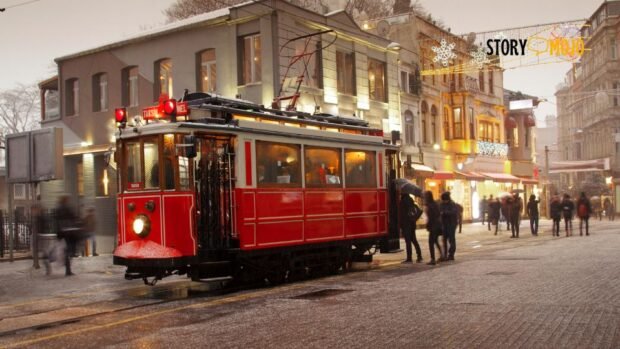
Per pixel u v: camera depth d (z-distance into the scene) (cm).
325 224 1441
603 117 6862
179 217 1169
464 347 706
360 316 909
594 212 5184
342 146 1515
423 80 3656
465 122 4000
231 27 2533
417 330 802
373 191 1614
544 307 931
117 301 1146
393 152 1728
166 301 1131
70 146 2948
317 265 1441
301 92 2541
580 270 1370
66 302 1143
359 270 1568
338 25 2780
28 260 1903
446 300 1020
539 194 5350
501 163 4691
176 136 1172
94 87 2920
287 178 1349
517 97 5297
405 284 1234
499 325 816
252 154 1268
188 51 2644
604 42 6750
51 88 3219
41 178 1680
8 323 952
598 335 743
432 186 3678
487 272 1382
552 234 2864
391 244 1680
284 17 2470
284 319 907
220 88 2564
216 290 1274
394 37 3566
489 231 3203
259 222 1268
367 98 2988
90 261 1878
